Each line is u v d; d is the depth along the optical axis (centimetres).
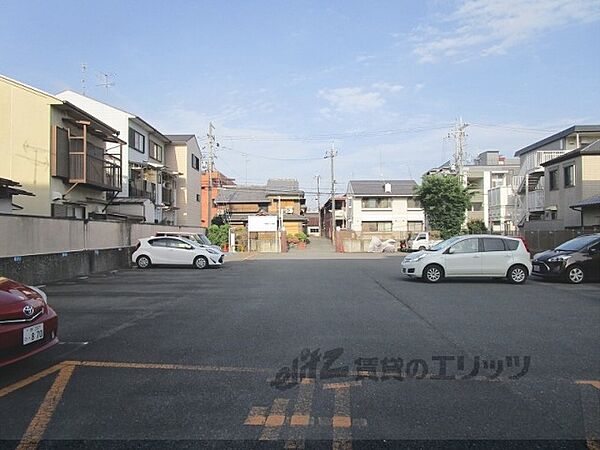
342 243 4738
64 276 1745
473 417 446
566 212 3053
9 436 409
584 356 664
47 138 2228
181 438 404
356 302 1171
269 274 1998
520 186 4075
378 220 5862
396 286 1528
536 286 1526
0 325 529
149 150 3753
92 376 571
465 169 5422
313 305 1123
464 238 1641
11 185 1809
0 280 625
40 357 656
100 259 2078
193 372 587
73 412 459
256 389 524
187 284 1591
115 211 3011
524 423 433
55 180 2302
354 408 468
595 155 2861
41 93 2217
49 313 605
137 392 515
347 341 750
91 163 2511
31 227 1531
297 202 7131
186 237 2591
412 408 468
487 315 987
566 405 477
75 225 1856
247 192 7081
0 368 597
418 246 4344
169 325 880
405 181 6322
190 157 4497
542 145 4125
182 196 4359
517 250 1614
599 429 421
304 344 730
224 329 844
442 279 1686
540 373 585
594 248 1620
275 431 417
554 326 873
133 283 1617
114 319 942
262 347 712
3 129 2164
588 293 1352
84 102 3253
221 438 404
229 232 4547
